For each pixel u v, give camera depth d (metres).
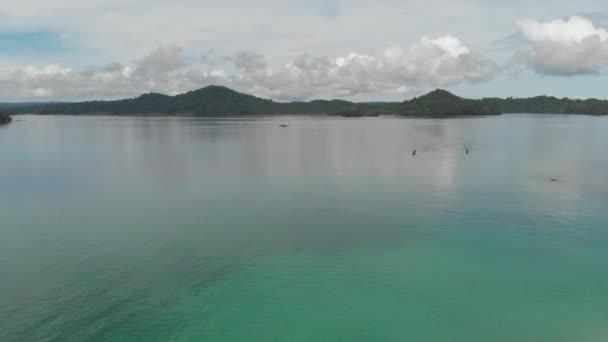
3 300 21.86
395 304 22.09
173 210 38.19
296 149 88.62
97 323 20.08
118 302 21.89
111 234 31.59
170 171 59.41
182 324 20.19
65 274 24.88
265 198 42.72
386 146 93.69
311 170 59.88
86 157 75.69
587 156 73.88
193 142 107.06
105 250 28.52
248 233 32.03
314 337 19.45
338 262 26.97
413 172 57.81
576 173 56.31
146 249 28.72
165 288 23.41
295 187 47.97
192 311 21.23
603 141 102.38
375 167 62.44
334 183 50.22
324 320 20.69
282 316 20.97
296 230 32.72
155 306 21.59
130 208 38.88
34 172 58.72
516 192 44.84
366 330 19.97
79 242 29.95
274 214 36.94
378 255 27.97
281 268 26.05
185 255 27.84
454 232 32.16
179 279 24.48
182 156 76.81
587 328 20.00
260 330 19.89
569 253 28.12
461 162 67.31
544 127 167.88
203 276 24.91
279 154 79.56
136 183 50.53
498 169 60.00
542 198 42.03
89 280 24.19
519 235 31.42
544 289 23.53
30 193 44.97
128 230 32.53
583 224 33.66
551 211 37.34
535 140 105.75
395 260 27.22
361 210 38.16
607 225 33.34
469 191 45.50
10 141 109.88
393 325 20.31
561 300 22.39
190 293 22.95
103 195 44.09
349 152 82.56
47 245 29.31
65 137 124.31
